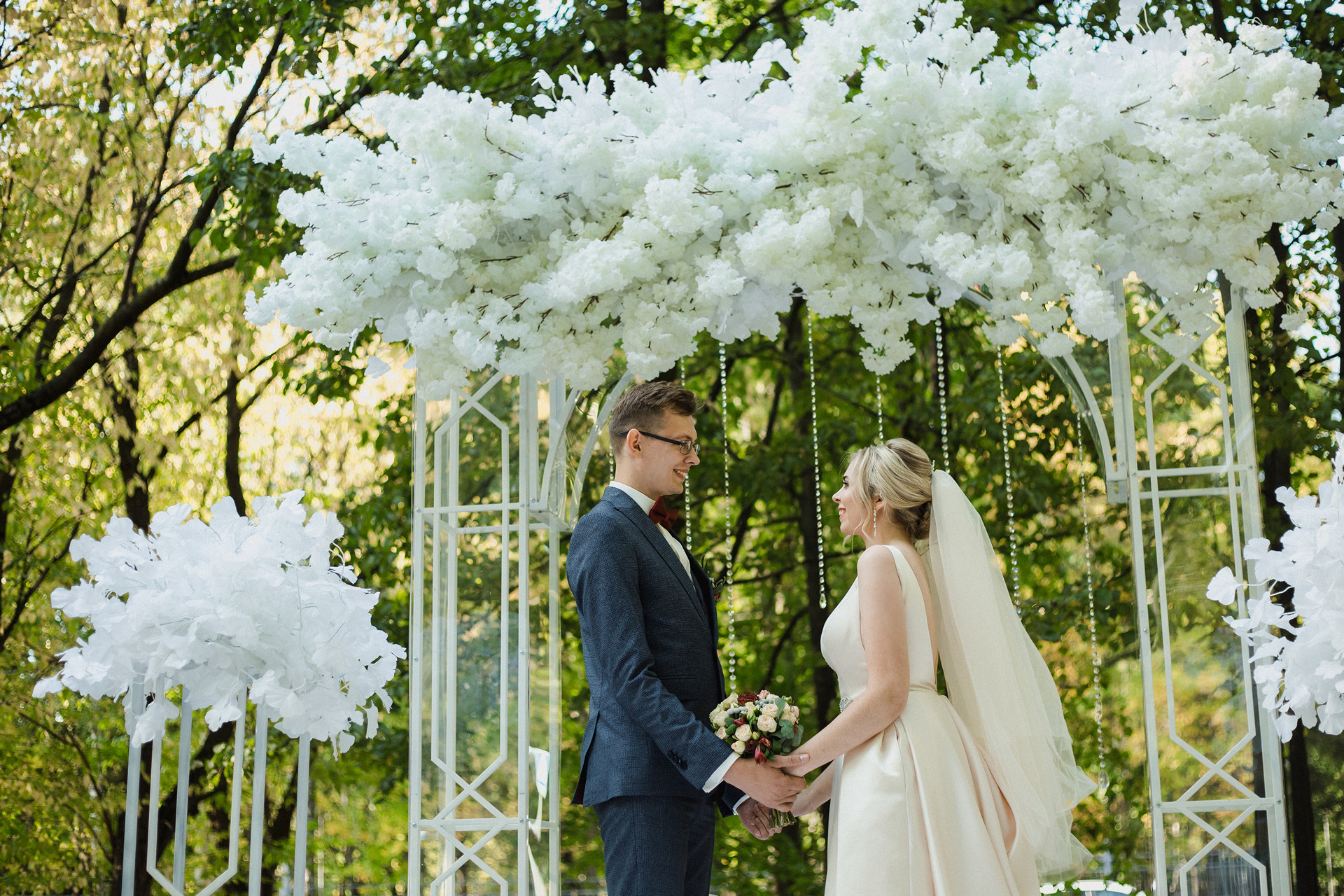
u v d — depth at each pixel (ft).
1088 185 8.91
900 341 8.93
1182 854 10.71
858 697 8.09
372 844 26.32
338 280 8.79
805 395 25.95
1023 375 23.36
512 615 11.51
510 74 19.76
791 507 26.96
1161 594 10.93
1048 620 23.04
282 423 28.12
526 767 10.96
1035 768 8.20
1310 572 9.25
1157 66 8.66
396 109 8.47
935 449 25.09
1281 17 19.63
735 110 9.00
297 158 8.84
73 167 24.63
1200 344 11.03
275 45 22.62
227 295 24.85
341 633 8.68
